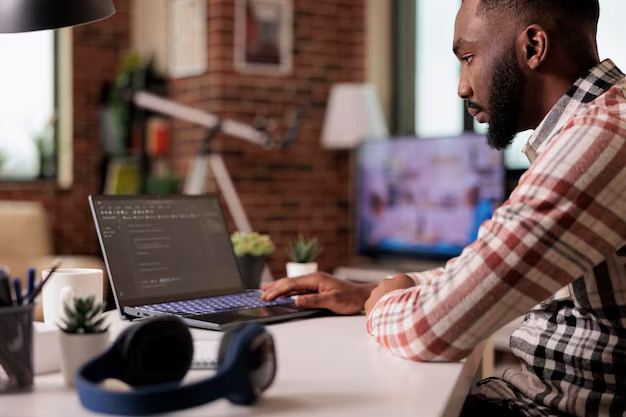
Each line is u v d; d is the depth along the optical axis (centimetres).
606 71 124
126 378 90
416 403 92
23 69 540
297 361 114
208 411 87
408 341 114
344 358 116
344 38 511
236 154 477
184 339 93
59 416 84
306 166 500
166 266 163
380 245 460
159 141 510
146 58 526
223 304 158
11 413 85
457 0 477
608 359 121
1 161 529
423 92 498
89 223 553
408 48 507
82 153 551
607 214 108
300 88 495
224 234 181
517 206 109
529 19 125
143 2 552
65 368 96
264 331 91
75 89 548
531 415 125
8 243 423
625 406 120
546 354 129
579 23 125
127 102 527
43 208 537
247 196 480
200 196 181
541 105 129
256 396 89
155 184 496
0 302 94
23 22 144
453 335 110
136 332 90
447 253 415
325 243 508
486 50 129
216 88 470
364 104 472
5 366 93
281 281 164
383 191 457
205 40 478
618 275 118
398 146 446
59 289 133
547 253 107
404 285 147
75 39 547
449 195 413
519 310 108
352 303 155
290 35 491
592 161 108
